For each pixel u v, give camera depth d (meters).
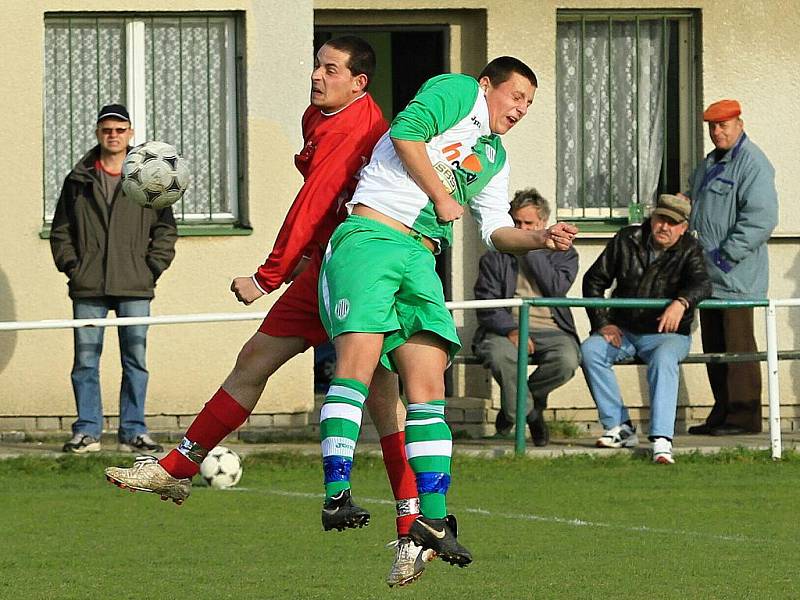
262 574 27.81
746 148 47.84
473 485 39.09
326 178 24.77
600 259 45.97
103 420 48.56
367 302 22.78
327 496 22.64
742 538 31.64
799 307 52.41
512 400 45.72
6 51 48.16
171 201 29.75
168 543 31.11
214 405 25.27
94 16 49.44
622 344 45.25
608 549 30.30
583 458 43.69
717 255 47.97
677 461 43.59
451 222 23.95
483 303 42.91
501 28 51.34
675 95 53.22
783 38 52.62
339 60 24.95
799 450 45.12
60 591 26.19
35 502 36.31
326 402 22.81
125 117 43.62
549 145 51.72
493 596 25.69
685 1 52.28
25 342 48.28
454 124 23.59
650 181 53.31
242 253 49.12
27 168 48.31
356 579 27.30
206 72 49.94
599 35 52.94
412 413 23.03
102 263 43.50
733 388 48.69
